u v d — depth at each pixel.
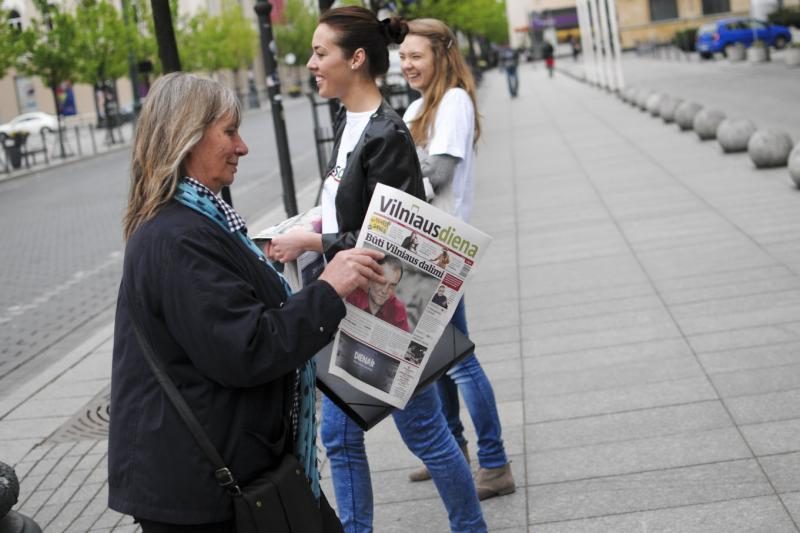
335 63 3.41
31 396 7.40
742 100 24.92
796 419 4.91
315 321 2.54
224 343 2.42
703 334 6.46
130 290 2.53
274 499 2.52
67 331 9.99
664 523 4.08
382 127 3.29
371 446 5.39
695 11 73.88
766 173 12.47
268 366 2.45
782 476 4.33
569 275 8.64
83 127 55.50
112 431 2.57
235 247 2.58
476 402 4.45
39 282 12.88
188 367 2.51
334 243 3.26
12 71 63.16
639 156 15.89
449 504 3.71
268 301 2.63
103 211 19.52
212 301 2.44
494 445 4.50
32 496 5.42
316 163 23.05
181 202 2.56
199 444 2.47
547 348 6.68
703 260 8.42
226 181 2.67
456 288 3.00
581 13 42.44
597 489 4.48
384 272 2.95
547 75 55.50
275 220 14.68
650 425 5.11
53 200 22.47
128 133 48.47
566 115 26.33
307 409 2.77
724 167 13.44
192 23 53.56
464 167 4.28
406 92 16.28
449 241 2.95
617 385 5.76
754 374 5.60
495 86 49.38
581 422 5.29
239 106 2.67
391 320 2.98
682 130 18.45
